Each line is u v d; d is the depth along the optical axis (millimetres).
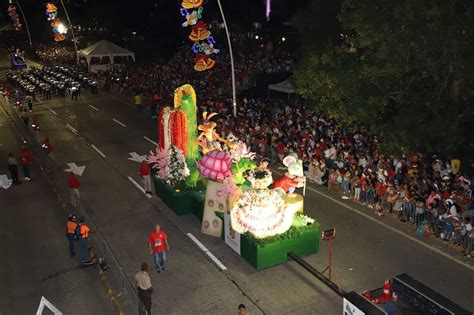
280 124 27594
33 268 16031
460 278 14281
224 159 17359
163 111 20500
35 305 13977
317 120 27641
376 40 20266
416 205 17188
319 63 23516
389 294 12516
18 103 44406
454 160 19797
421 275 14500
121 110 41812
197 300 13773
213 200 17438
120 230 18438
